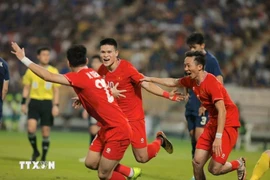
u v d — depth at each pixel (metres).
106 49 12.93
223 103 12.16
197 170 12.79
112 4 48.81
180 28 44.12
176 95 13.37
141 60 41.47
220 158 12.37
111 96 12.05
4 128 37.91
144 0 47.84
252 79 38.84
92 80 11.84
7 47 46.56
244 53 41.72
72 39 46.16
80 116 38.28
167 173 17.22
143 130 13.48
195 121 15.21
